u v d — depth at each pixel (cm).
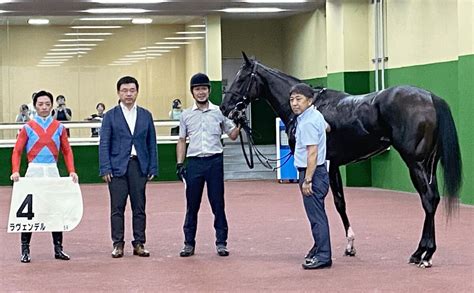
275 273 897
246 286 831
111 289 829
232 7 2202
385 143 955
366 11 1994
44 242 1153
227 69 2567
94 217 1444
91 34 2316
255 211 1500
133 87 1031
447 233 1159
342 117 966
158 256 1023
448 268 908
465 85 1518
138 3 2089
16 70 2289
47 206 997
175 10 2230
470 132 1509
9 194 1977
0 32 2280
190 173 1024
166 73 2345
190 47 2348
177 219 1397
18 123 2248
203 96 1035
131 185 1026
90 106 2320
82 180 2256
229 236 1179
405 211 1448
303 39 2369
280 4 2183
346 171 2009
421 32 1752
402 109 917
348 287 818
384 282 839
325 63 2219
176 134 2311
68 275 905
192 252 1025
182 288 827
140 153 1027
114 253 1019
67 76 2309
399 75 1856
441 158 909
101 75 2325
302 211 1486
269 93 1034
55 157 1015
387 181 1927
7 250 1085
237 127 1046
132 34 2331
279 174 2167
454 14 1627
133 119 1030
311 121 905
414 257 936
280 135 2170
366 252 1020
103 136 1024
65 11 2198
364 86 1997
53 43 2303
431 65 1714
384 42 1919
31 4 2066
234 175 2331
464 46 1516
